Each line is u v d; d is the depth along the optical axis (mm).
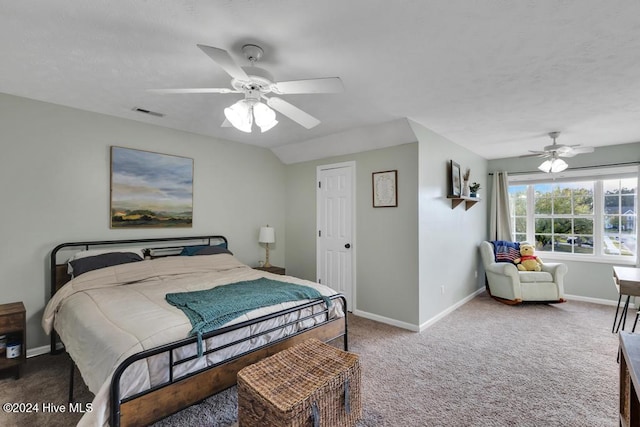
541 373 2514
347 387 1806
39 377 2443
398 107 2932
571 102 2793
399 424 1897
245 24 1653
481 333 3371
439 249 3896
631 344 1428
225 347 1869
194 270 3211
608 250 4598
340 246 4223
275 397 1574
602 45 1848
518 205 5402
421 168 3521
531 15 1564
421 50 1917
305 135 3953
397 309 3609
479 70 2184
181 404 1650
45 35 1768
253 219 4539
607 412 2018
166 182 3621
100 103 2881
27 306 2770
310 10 1533
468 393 2229
